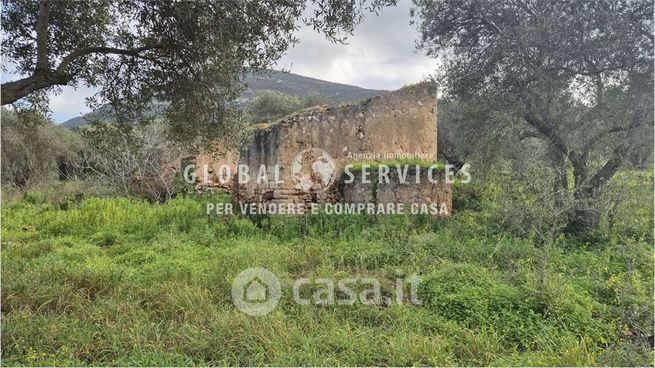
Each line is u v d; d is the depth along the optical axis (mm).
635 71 6898
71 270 5434
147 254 6660
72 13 5430
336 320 4324
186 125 5867
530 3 7848
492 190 8117
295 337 3889
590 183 7059
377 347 3764
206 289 4879
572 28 7211
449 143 10266
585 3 7227
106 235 8070
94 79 5855
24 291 4738
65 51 5621
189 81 5598
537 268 5035
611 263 5590
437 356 3572
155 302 4590
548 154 7496
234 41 4910
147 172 12750
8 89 4492
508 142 8039
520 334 4008
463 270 5348
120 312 4336
